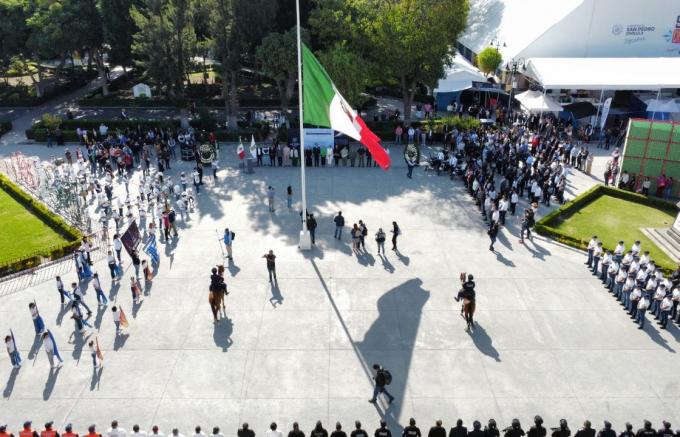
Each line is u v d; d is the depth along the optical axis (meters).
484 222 29.48
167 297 22.62
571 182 35.69
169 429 16.33
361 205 31.42
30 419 16.70
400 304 22.17
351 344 19.89
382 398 17.45
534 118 45.16
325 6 42.91
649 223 30.19
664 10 49.25
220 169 37.06
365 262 25.30
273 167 37.47
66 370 18.70
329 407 17.12
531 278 24.12
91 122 44.62
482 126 42.72
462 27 43.03
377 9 42.38
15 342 19.88
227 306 22.00
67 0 50.28
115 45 52.06
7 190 34.28
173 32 41.94
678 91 50.69
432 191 33.59
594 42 50.69
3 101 53.84
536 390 17.83
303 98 24.56
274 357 19.25
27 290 23.36
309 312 21.66
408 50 40.56
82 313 21.59
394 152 40.72
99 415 16.86
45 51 50.78
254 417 16.75
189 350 19.59
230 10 42.00
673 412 17.02
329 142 37.53
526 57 51.47
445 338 20.22
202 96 55.41
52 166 34.94
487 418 16.70
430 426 16.41
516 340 20.14
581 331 20.67
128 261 25.41
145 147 36.94
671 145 32.62
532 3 57.34
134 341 20.05
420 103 53.94
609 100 41.66
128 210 30.03
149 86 58.16
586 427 14.31
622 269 22.34
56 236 28.47
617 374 18.53
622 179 34.41
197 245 26.75
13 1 50.50
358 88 40.84
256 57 44.00
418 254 26.06
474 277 24.17
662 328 20.91
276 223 29.12
